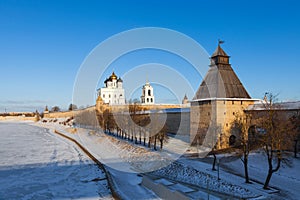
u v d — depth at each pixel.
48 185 22.30
